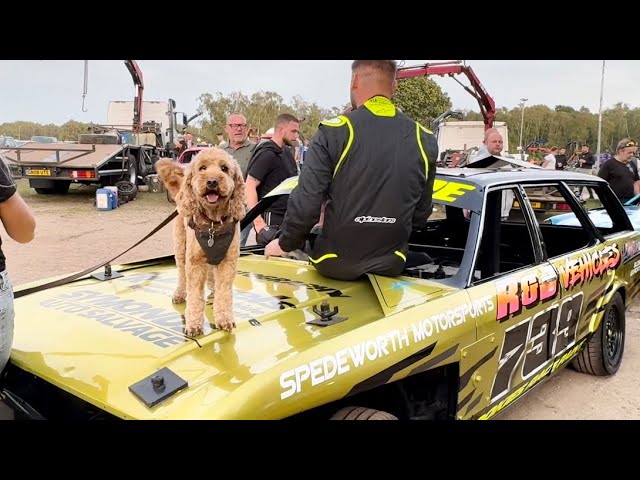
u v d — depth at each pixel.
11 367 2.40
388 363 2.30
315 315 2.62
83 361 2.17
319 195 2.76
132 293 2.94
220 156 2.23
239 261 3.62
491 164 4.87
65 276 3.30
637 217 6.21
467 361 2.75
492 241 3.34
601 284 4.21
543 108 76.81
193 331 2.30
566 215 4.91
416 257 3.43
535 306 3.31
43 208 13.98
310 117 51.97
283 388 1.96
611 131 73.44
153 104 22.20
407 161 2.81
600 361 4.40
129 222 12.30
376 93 2.87
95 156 14.48
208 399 1.86
